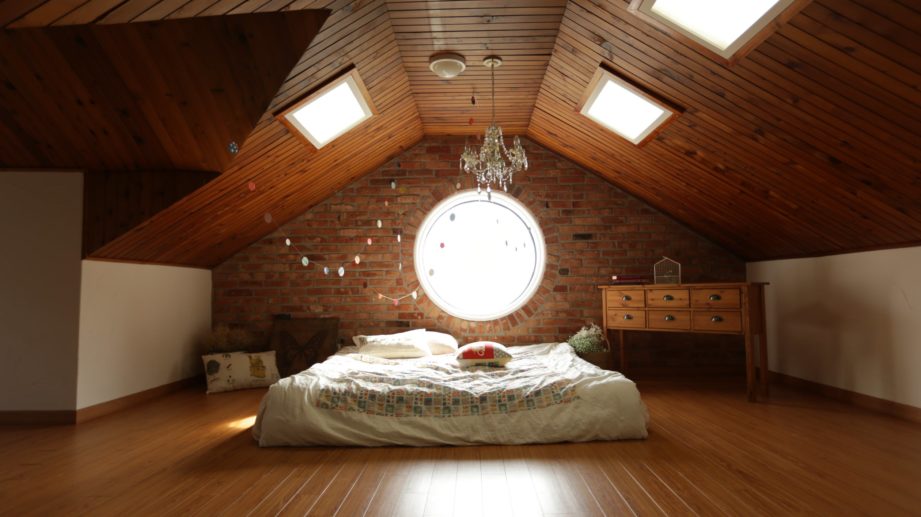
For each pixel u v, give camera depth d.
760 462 2.67
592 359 4.86
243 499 2.26
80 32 2.46
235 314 5.42
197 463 2.75
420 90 4.39
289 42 2.71
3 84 2.80
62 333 3.64
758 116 3.06
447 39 3.56
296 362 5.16
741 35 2.53
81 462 2.77
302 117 3.68
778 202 3.89
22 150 3.45
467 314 5.51
